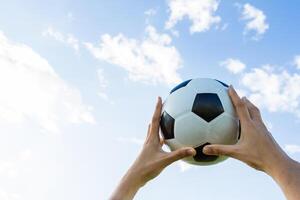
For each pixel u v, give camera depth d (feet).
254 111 4.65
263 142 4.43
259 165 4.41
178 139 5.23
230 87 5.35
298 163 4.26
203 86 5.32
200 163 5.26
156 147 4.79
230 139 5.23
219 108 5.18
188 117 5.19
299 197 4.02
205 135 5.16
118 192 4.55
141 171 4.65
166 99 5.47
